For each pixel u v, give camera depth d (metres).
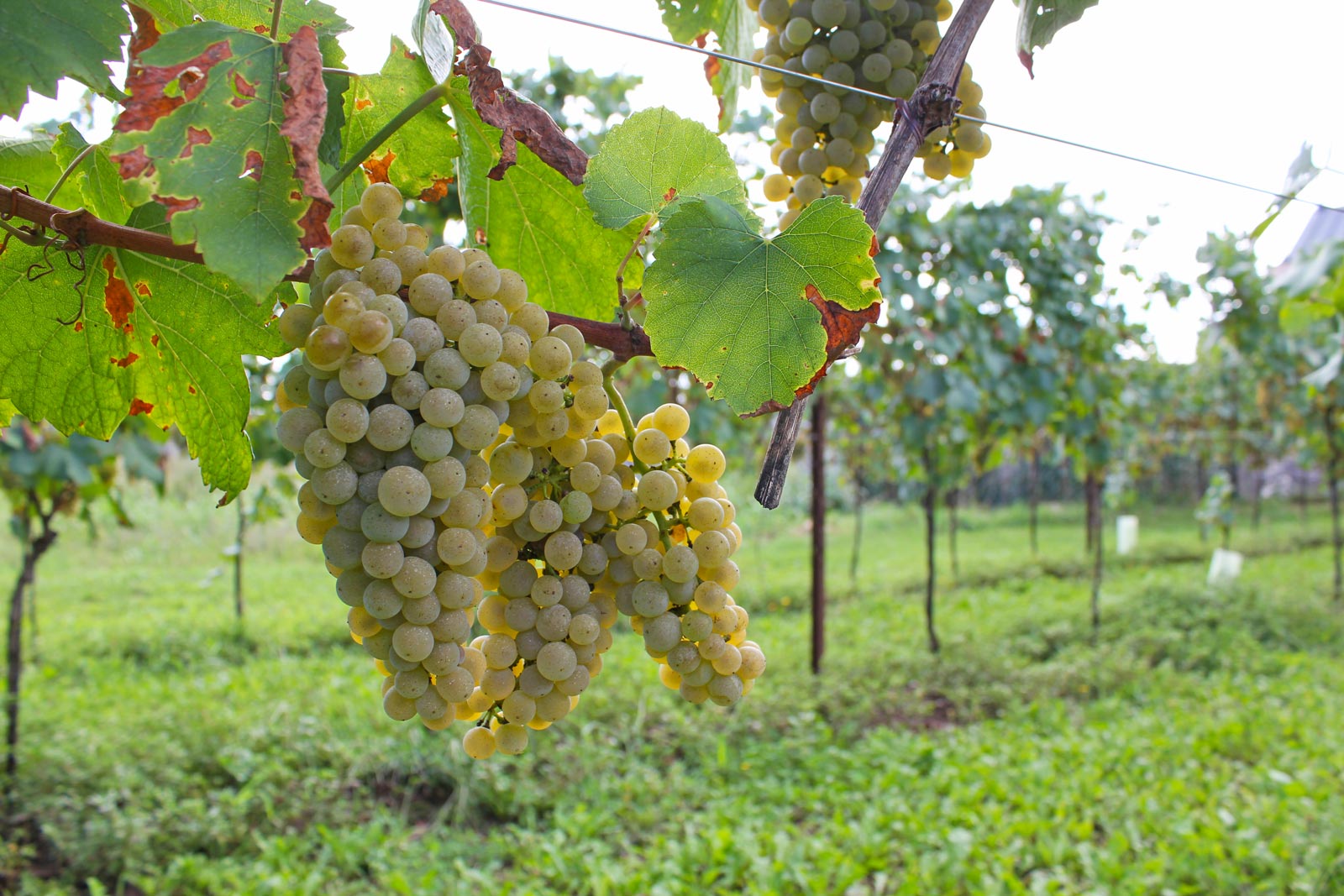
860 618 9.27
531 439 0.85
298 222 0.69
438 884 3.89
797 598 10.35
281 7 0.80
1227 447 15.42
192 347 0.96
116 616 9.22
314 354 0.69
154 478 5.69
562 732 5.48
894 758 5.08
